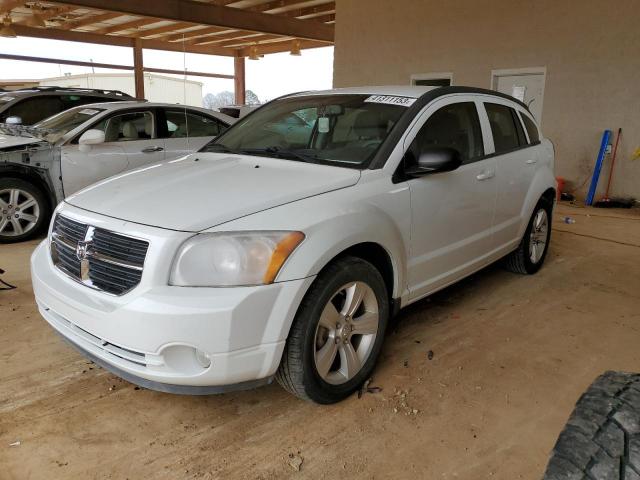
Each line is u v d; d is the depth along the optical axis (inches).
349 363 106.2
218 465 89.2
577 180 363.6
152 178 115.0
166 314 83.6
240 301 85.6
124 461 89.6
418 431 99.1
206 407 105.5
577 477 55.9
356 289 104.2
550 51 363.6
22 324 138.7
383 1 460.4
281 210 94.9
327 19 621.9
